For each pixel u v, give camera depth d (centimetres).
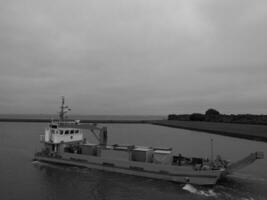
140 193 2656
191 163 3180
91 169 3600
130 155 3403
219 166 2969
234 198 2523
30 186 2909
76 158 3788
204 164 3039
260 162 4369
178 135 10531
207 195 2600
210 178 2839
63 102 4322
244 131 10412
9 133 10081
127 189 2777
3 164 4016
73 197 2555
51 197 2553
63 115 4347
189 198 2517
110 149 3550
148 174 3162
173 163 3238
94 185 2920
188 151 5888
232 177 3269
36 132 10588
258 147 6681
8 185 2945
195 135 10538
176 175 2980
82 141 4450
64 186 2898
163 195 2595
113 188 2809
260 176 3350
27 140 7525
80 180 3108
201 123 17138
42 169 3675
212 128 12712
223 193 2661
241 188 2823
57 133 4028
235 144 7375
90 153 3778
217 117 18088
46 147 4206
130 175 3284
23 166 3875
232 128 12012
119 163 3416
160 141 8038
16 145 6338
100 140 3791
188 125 16438
